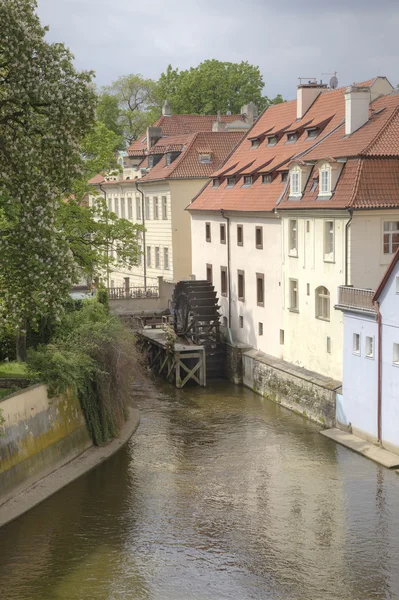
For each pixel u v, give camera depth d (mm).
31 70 25016
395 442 33250
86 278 38188
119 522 27656
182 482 31703
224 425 40094
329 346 40156
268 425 39875
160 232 65000
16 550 25406
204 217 56781
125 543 25922
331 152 41062
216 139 64750
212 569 24047
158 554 25094
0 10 24453
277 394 44469
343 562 24391
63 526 27312
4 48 25078
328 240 39844
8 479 29141
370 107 43219
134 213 71188
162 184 63531
